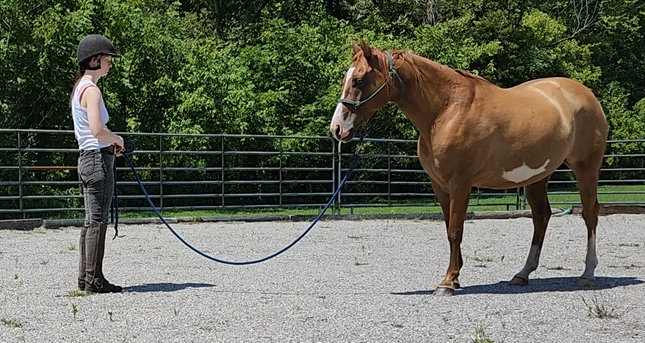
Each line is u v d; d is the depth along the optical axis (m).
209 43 20.67
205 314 5.90
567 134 7.29
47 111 17.95
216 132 19.33
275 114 20.61
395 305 6.30
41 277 7.71
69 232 12.49
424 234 12.59
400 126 21.88
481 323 5.65
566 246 10.84
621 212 16.88
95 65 6.73
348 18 31.98
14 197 13.12
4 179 16.81
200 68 19.64
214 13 29.95
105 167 6.73
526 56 31.44
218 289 7.07
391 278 7.86
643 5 37.88
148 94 19.72
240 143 19.66
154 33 20.36
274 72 21.77
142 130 19.53
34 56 17.12
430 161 6.99
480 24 30.31
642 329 5.50
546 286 7.40
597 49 36.25
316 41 22.31
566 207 17.67
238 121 19.44
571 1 35.22
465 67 24.39
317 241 11.48
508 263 9.10
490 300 6.57
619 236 12.23
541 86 7.52
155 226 13.69
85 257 6.82
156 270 8.31
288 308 6.15
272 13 29.80
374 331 5.36
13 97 17.34
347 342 5.06
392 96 6.79
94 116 6.52
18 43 17.03
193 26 29.14
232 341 5.07
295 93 22.00
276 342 5.05
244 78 20.45
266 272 8.21
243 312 5.98
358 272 8.27
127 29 19.36
